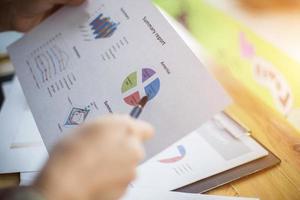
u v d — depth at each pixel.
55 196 0.39
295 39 0.84
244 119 0.71
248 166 0.61
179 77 0.54
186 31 0.93
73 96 0.61
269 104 0.74
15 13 0.78
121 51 0.60
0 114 0.77
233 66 0.83
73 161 0.40
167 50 0.57
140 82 0.56
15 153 0.67
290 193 0.57
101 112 0.57
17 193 0.39
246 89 0.77
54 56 0.67
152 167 0.62
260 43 0.86
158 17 0.60
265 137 0.67
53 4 0.74
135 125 0.44
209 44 0.89
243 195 0.57
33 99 0.64
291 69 0.79
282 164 0.62
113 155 0.41
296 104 0.73
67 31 0.68
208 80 0.52
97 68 0.61
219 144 0.65
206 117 0.50
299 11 0.90
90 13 0.67
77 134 0.43
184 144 0.66
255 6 0.93
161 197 0.56
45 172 0.40
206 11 0.96
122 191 0.43
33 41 0.70
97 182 0.40
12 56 0.71
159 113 0.53
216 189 0.58
